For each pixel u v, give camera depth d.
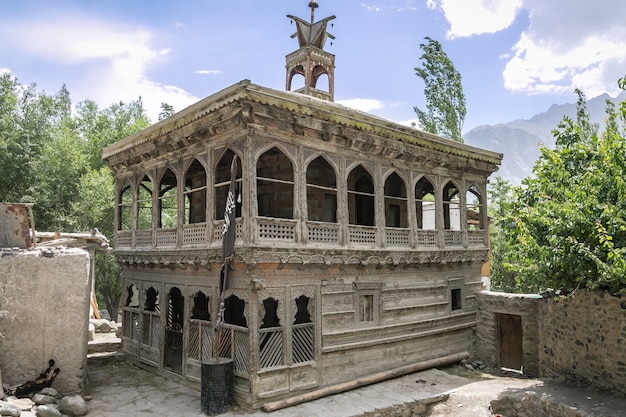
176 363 16.97
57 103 43.03
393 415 14.11
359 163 16.84
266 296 14.10
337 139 15.96
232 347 14.37
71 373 13.98
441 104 36.91
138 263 19.11
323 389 14.97
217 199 19.98
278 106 13.93
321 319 15.43
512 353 20.00
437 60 36.69
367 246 16.67
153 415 13.20
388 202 20.55
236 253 13.58
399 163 18.27
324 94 19.94
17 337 13.43
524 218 15.48
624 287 13.59
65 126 44.78
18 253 13.74
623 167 14.04
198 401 14.49
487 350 20.64
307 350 15.06
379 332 17.03
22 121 38.00
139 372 18.16
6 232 14.89
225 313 18.44
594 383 14.68
